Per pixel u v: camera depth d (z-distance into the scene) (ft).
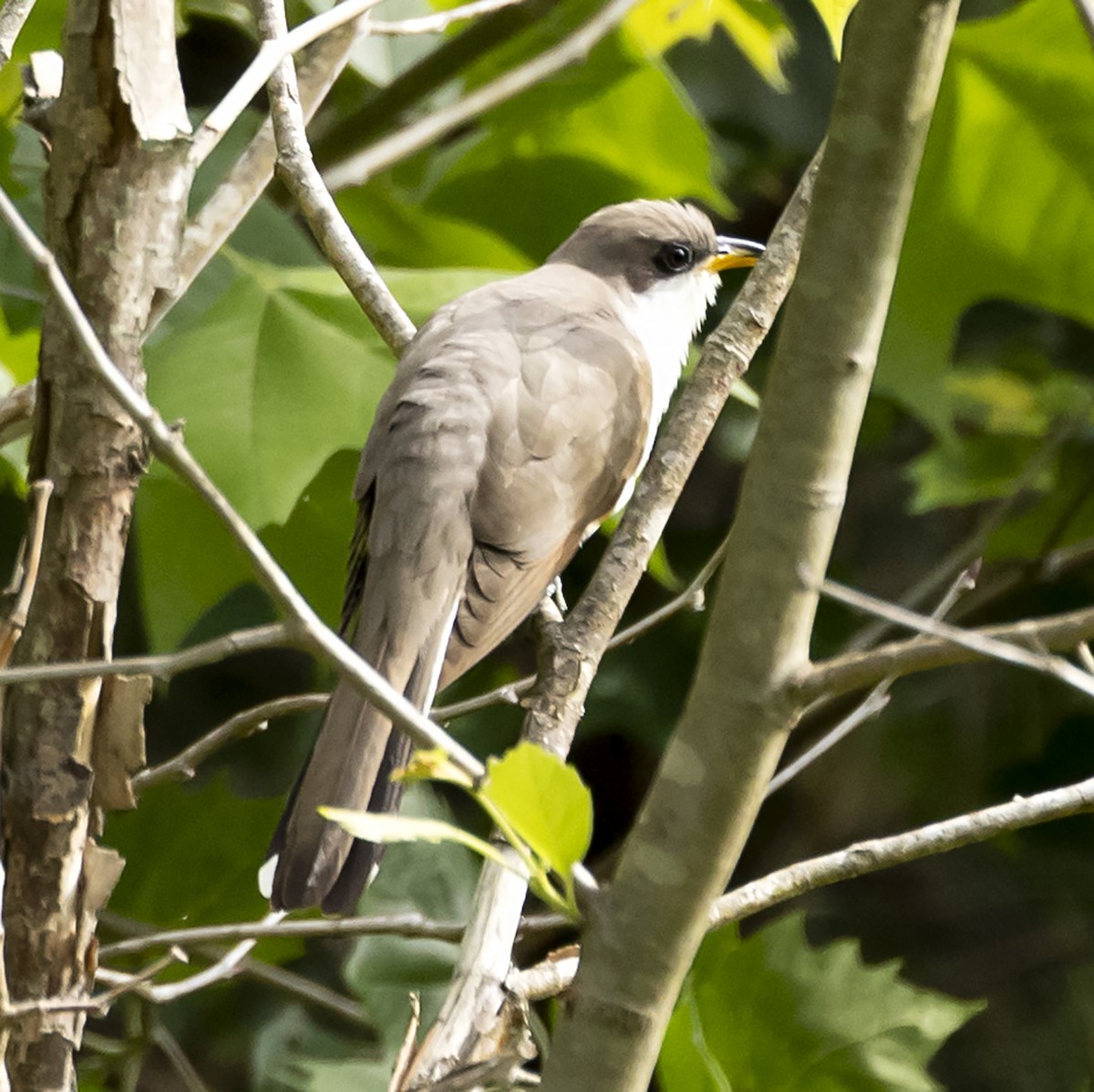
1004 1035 35.78
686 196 34.58
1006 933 36.60
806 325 11.54
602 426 23.67
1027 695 35.40
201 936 19.30
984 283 30.94
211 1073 33.71
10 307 27.04
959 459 33.32
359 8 18.42
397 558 21.45
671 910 11.77
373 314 23.25
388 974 26.78
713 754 11.69
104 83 15.58
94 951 16.38
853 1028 21.13
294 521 28.43
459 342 23.44
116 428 15.83
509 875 16.47
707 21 33.86
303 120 22.57
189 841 26.91
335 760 18.76
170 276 16.16
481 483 22.18
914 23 11.13
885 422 35.76
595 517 24.02
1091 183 29.76
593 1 33.40
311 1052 32.96
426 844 27.71
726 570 11.75
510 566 21.91
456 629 21.36
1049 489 34.17
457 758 11.60
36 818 15.89
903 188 11.40
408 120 33.76
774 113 37.65
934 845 16.22
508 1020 15.56
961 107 29.60
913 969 36.37
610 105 32.53
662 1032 11.95
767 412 11.69
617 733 34.06
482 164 33.22
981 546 30.50
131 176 15.84
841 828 36.68
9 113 29.53
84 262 15.79
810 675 11.55
